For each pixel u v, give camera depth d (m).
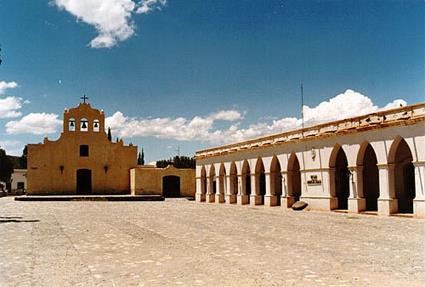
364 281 8.80
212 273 9.69
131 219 24.34
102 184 58.53
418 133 22.59
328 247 13.27
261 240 15.05
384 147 24.78
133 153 60.06
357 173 26.95
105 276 9.48
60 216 26.55
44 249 13.20
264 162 37.22
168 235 16.69
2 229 18.88
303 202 31.44
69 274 9.69
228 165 43.62
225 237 15.98
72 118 58.28
